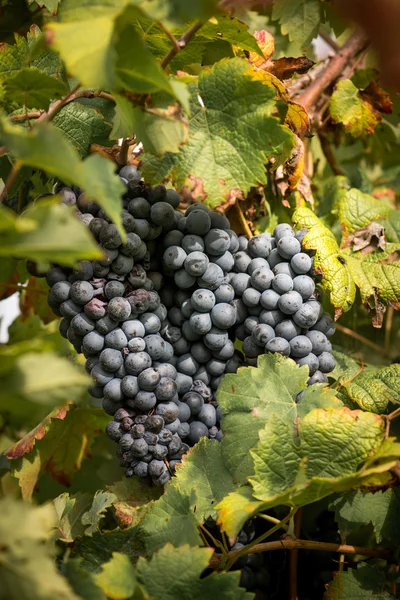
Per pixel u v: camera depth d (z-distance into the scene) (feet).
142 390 2.28
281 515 2.60
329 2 2.95
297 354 2.38
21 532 1.89
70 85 2.56
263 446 2.19
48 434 2.79
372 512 2.45
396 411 2.25
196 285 2.36
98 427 2.87
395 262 2.61
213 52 2.58
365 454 2.18
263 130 2.26
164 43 2.44
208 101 2.29
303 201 2.87
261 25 3.09
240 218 2.67
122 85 2.08
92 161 1.95
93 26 1.97
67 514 2.47
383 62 2.01
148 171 2.28
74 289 2.26
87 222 2.25
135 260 2.30
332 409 2.21
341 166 3.34
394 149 3.34
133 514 2.36
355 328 2.90
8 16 2.88
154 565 2.07
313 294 2.42
